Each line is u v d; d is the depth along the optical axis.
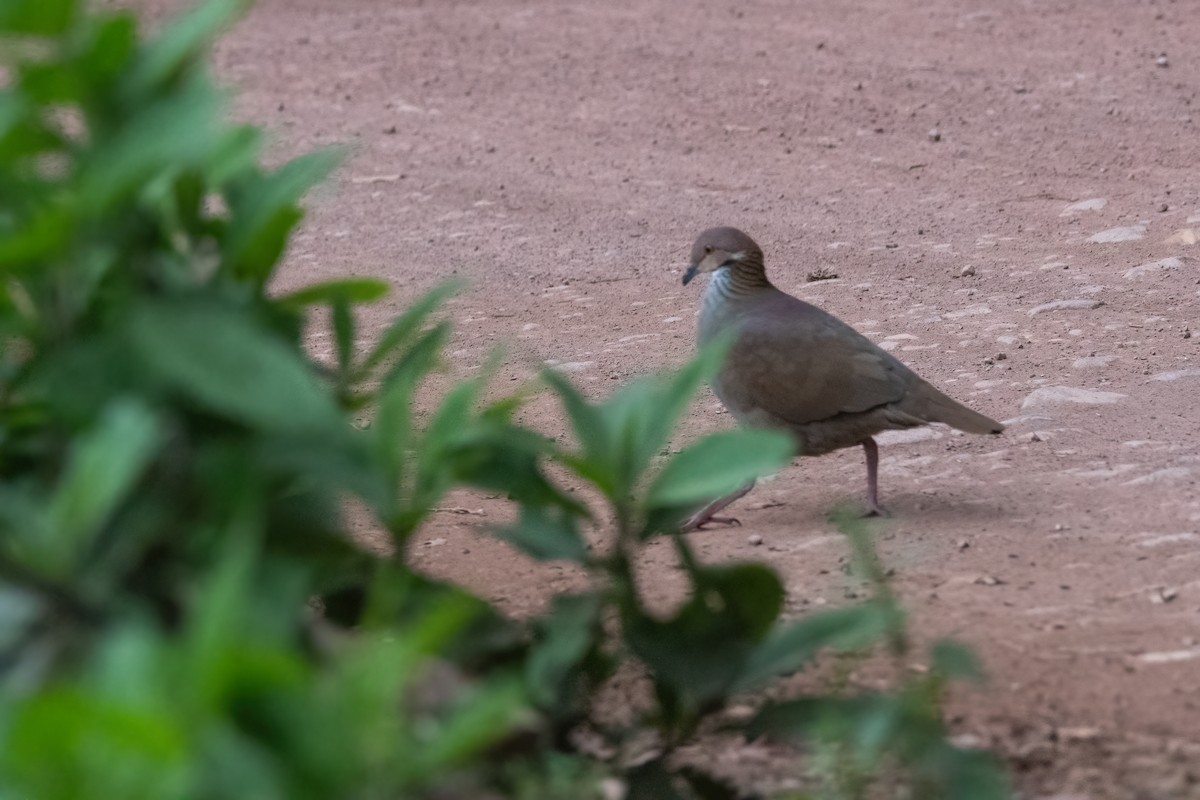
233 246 5.30
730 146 30.56
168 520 5.27
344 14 39.72
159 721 3.44
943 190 27.44
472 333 20.91
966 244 24.28
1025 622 10.65
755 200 27.36
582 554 6.55
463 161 30.05
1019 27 37.28
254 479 5.17
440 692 5.69
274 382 4.86
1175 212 25.19
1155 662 9.85
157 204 5.28
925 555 12.22
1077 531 12.70
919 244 24.42
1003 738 8.72
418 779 4.23
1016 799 7.97
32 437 5.57
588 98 33.50
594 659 6.80
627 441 6.10
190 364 4.83
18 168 5.12
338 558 5.92
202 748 3.77
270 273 5.62
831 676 9.06
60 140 5.05
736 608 6.57
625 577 6.53
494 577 11.54
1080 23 37.50
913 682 8.65
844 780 6.28
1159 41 35.97
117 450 4.68
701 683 6.41
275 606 4.92
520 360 19.45
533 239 25.70
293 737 3.98
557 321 21.38
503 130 31.80
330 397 5.73
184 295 5.15
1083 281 21.77
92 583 4.98
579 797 6.31
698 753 8.23
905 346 19.16
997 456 14.96
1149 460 14.52
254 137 5.28
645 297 22.48
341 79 34.91
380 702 4.11
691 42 36.75
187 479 5.32
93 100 4.98
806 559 12.29
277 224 5.48
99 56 4.92
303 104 33.38
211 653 3.80
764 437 5.88
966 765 5.98
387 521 5.69
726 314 14.30
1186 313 19.97
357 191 28.52
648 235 25.70
